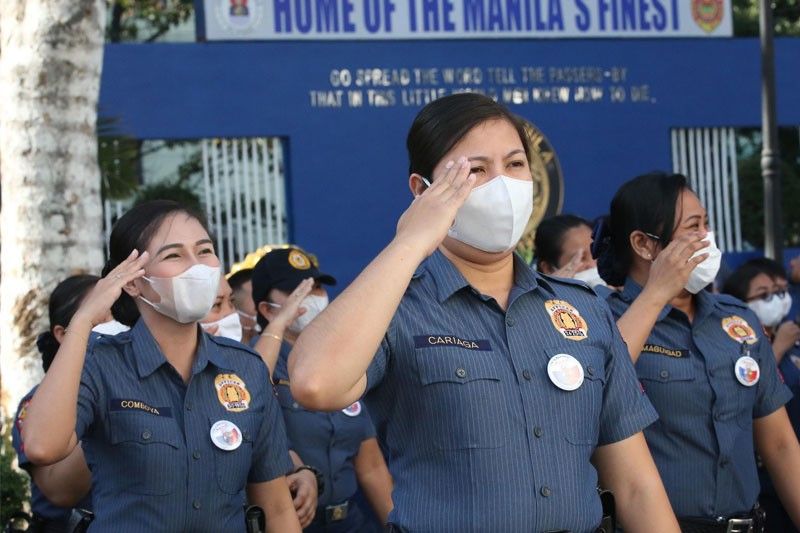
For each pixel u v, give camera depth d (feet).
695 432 15.40
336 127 42.11
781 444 16.11
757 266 24.32
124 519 13.85
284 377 19.56
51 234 24.36
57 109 24.43
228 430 14.33
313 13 42.04
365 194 42.24
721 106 45.47
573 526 10.68
